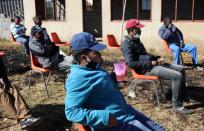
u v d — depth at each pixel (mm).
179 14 15953
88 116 3064
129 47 5977
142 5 16000
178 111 5938
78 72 3154
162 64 6312
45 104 6500
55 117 5848
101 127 3156
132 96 6742
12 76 8531
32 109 6168
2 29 15891
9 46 13469
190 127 5445
